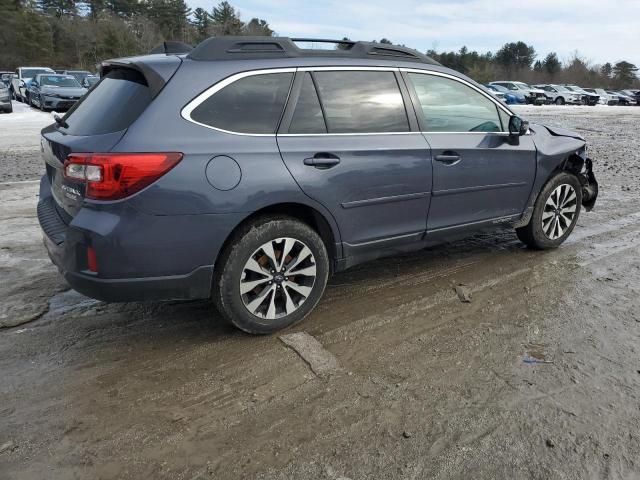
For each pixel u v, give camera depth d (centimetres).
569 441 248
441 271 457
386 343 337
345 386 291
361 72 368
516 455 240
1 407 272
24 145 1170
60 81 2083
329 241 364
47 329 352
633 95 4288
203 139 301
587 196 540
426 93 400
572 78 7800
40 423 260
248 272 328
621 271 457
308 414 268
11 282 422
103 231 281
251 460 237
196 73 310
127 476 228
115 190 280
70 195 300
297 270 345
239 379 298
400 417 265
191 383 294
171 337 344
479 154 419
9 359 315
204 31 7000
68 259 297
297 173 327
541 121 2133
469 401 277
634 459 238
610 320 366
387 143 367
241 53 329
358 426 259
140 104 299
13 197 699
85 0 7300
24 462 235
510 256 495
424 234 407
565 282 432
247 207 311
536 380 295
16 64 5622
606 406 273
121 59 342
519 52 8888
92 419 264
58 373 302
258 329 339
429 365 312
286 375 302
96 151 284
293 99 336
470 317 372
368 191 360
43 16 6169
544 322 363
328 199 342
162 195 287
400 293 412
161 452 242
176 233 295
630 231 578
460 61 7712
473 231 444
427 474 229
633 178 900
